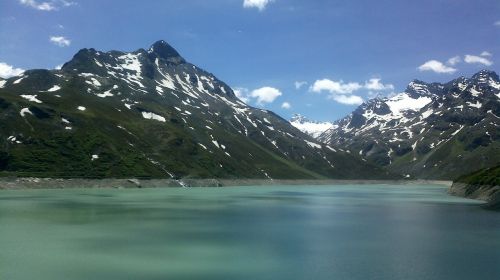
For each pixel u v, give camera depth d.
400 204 124.44
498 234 66.00
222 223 76.56
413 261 48.03
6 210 89.25
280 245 56.88
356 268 45.09
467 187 167.00
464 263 47.28
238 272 43.34
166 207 102.56
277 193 180.00
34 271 42.81
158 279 40.72
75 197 127.00
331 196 164.12
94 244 55.75
